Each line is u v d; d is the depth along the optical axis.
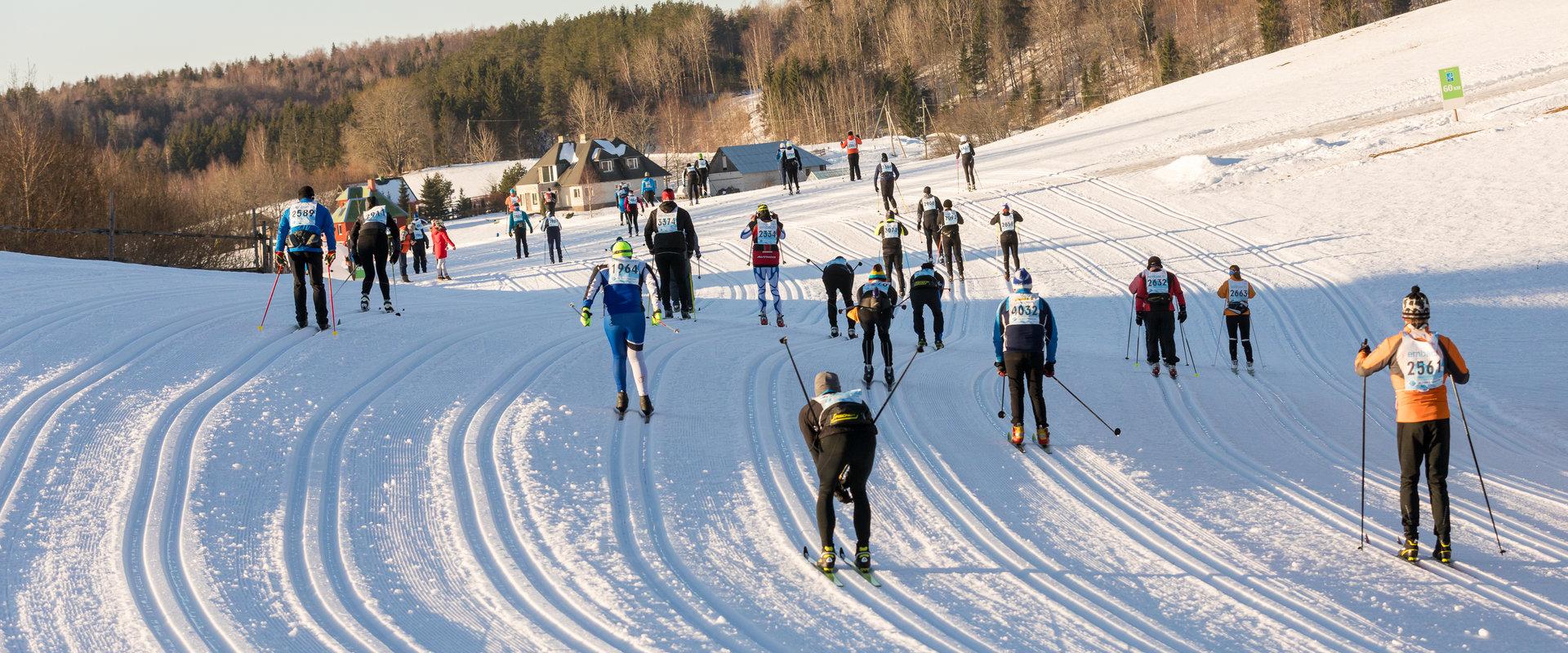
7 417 7.32
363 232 11.77
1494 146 23.17
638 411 8.77
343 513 6.38
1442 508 6.41
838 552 6.30
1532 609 5.71
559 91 130.00
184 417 7.58
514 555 5.95
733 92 138.75
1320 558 6.44
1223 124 34.38
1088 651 5.07
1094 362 12.98
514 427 8.02
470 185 93.88
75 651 4.76
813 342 12.89
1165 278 12.20
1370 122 29.52
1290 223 21.11
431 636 5.02
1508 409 11.29
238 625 5.04
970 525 6.81
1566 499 7.98
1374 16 96.12
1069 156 32.59
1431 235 18.95
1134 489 7.65
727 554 6.20
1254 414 10.58
